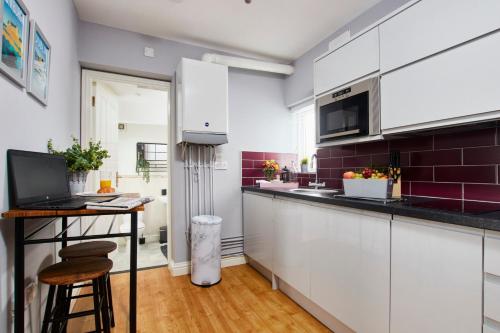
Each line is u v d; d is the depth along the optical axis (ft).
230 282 8.34
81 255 4.96
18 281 3.41
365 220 4.68
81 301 7.22
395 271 4.16
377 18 7.02
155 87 9.22
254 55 10.07
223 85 8.57
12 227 3.61
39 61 4.35
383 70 5.48
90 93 8.28
